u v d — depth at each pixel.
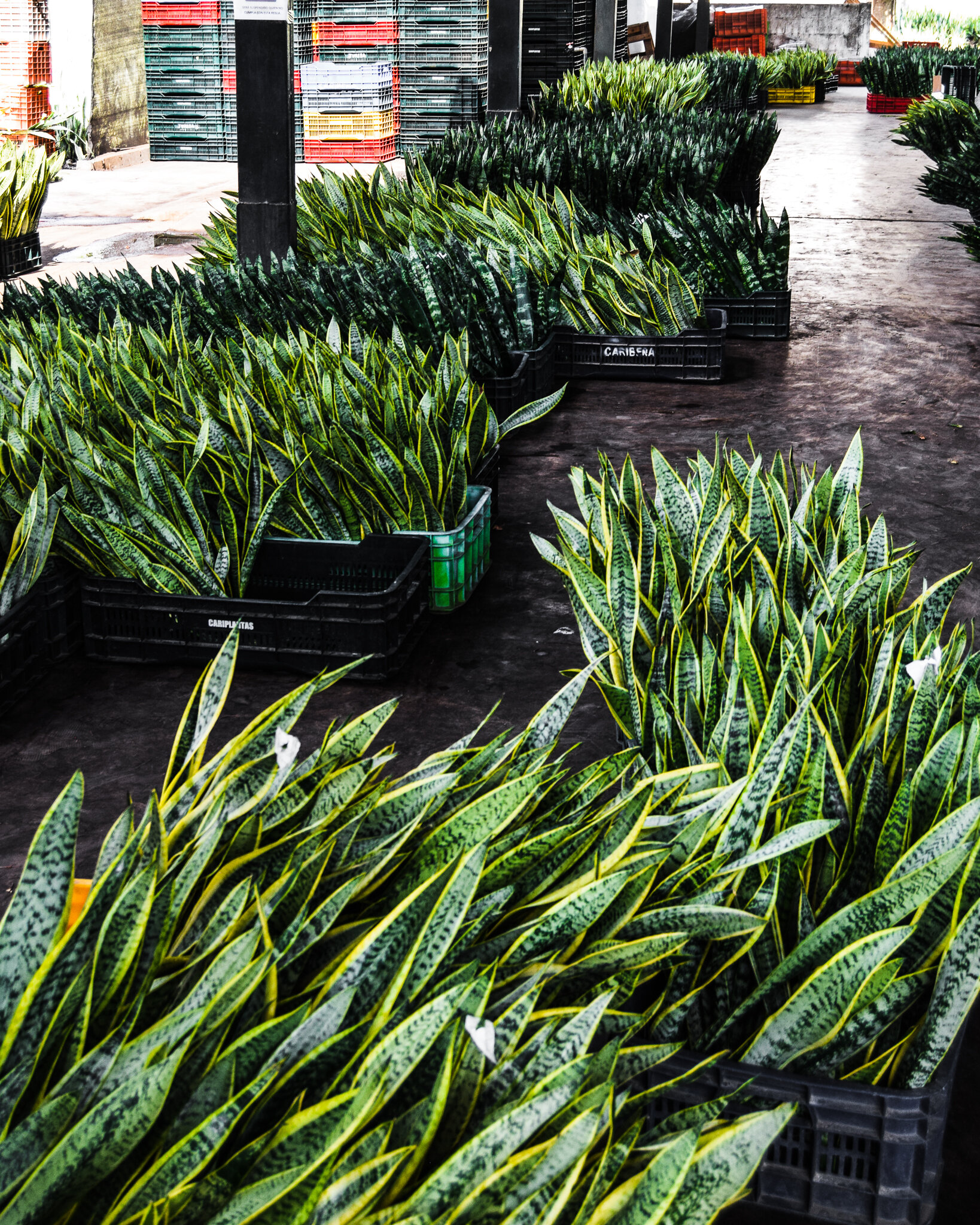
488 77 12.99
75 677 3.18
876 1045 1.58
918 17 41.16
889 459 4.86
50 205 11.09
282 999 1.26
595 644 2.30
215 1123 1.00
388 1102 1.14
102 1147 0.98
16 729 2.92
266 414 3.53
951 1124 1.78
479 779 1.62
